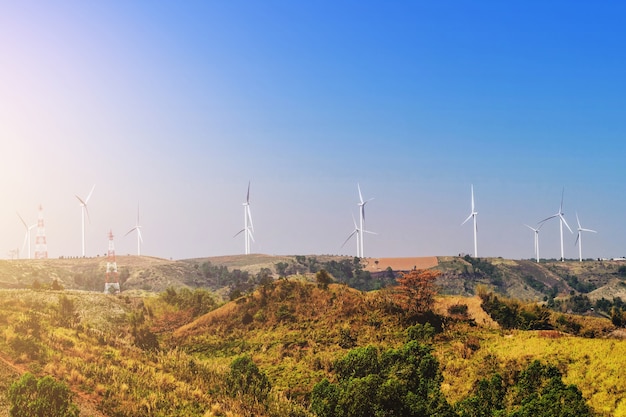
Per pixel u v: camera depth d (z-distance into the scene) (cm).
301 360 9606
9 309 9975
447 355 8788
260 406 7119
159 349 10594
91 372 7281
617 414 6788
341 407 6806
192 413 6612
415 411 6681
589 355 7912
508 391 7419
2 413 6134
